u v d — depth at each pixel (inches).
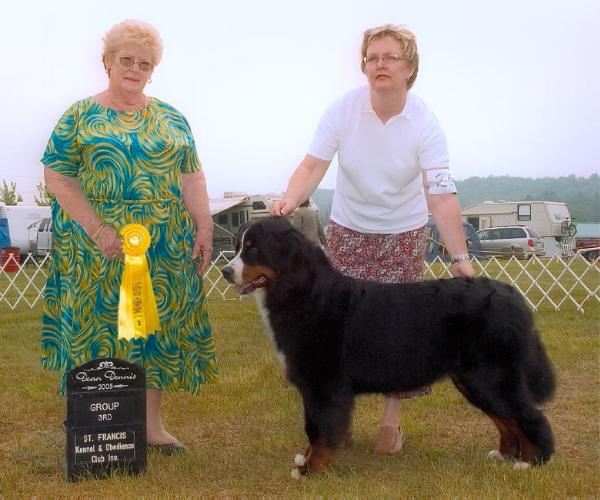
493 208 1391.5
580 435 202.7
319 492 156.3
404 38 172.9
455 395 246.5
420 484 161.8
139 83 176.1
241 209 1058.1
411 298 165.5
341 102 187.6
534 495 151.8
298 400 241.3
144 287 174.7
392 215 190.7
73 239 176.1
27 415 227.5
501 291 165.9
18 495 158.1
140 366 171.2
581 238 1381.6
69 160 173.6
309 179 190.2
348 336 164.6
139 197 176.1
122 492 158.1
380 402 241.1
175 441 194.1
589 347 322.0
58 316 185.5
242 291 168.4
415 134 182.2
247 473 172.7
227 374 279.6
